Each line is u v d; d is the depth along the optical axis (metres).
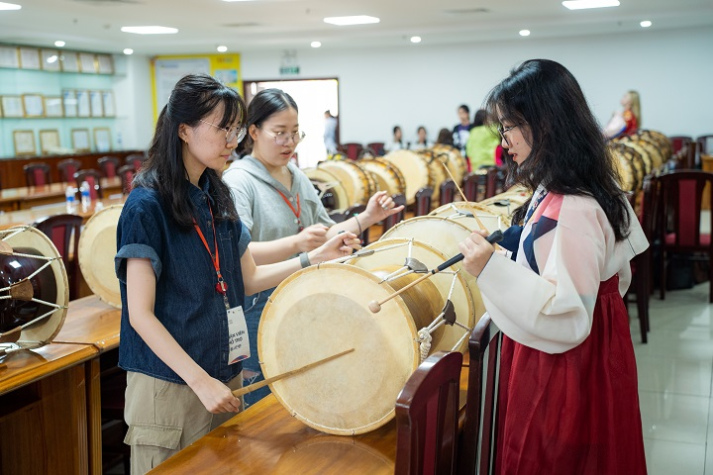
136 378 1.86
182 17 10.08
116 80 14.46
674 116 12.61
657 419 3.69
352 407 1.79
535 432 1.62
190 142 1.78
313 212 2.80
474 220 2.64
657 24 11.64
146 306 1.74
